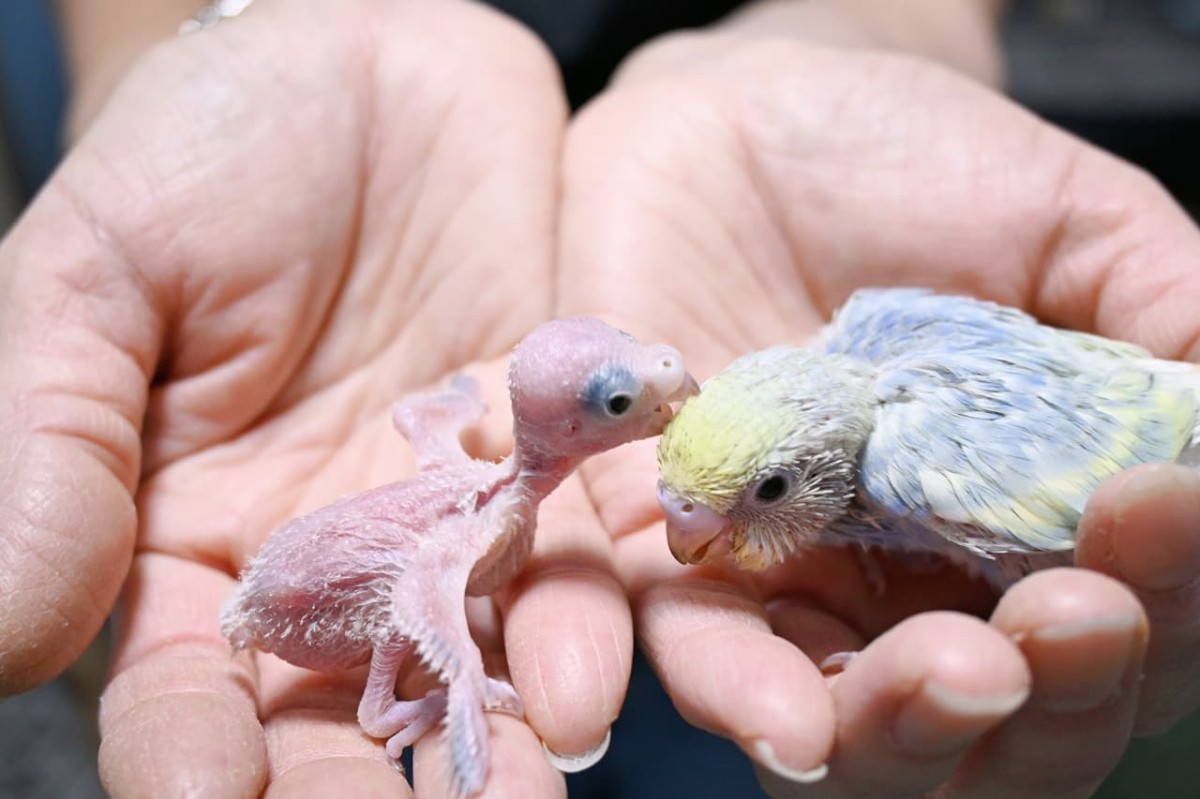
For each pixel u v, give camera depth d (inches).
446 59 15.5
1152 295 14.4
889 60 15.7
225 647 13.6
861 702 12.1
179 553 14.1
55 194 14.3
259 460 14.7
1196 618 12.5
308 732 13.0
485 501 13.4
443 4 16.0
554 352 13.1
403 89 15.3
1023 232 15.0
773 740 12.1
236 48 14.9
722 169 15.4
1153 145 22.2
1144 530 12.2
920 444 13.1
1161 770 16.7
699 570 13.5
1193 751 16.7
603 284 14.9
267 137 14.7
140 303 14.2
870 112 15.4
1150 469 12.2
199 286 14.4
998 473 13.0
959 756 12.2
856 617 13.9
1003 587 13.5
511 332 15.0
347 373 15.1
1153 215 14.7
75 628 13.2
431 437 14.0
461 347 15.1
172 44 14.9
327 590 13.1
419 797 12.5
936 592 14.0
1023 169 15.0
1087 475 13.0
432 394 14.3
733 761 16.6
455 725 12.5
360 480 14.6
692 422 12.9
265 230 14.6
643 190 15.2
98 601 13.3
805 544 13.5
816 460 13.0
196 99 14.6
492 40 15.8
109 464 13.7
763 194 15.5
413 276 15.2
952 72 15.8
